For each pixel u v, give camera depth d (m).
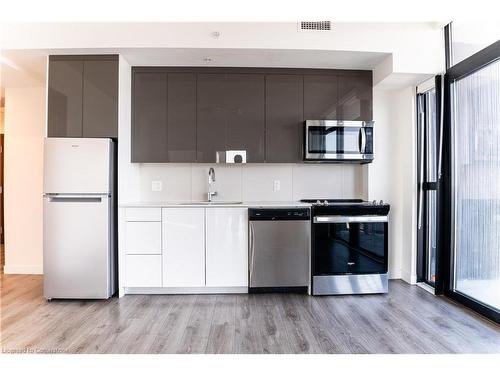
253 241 2.88
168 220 2.88
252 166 3.50
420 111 3.25
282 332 2.18
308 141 3.08
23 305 2.69
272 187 3.50
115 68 2.88
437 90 2.92
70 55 2.89
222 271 2.89
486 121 2.48
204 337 2.11
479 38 2.54
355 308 2.61
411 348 1.96
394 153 3.40
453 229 2.83
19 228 3.63
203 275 2.88
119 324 2.32
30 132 3.65
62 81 2.89
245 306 2.66
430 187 3.16
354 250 2.94
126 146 3.06
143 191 3.44
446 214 2.87
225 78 3.19
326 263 2.91
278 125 3.21
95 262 2.78
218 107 3.18
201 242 2.88
